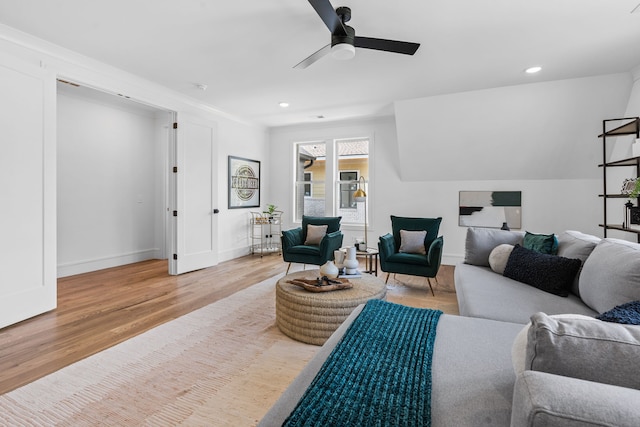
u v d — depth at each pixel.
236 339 2.41
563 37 2.68
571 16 2.37
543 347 0.75
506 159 4.54
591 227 4.37
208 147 4.66
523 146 4.32
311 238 4.39
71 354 2.17
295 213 6.32
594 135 3.94
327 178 5.88
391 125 5.38
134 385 1.83
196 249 4.53
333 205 5.85
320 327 2.30
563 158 4.27
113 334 2.48
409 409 0.92
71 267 4.33
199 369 2.00
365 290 2.50
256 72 3.47
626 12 2.32
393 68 3.33
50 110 2.87
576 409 0.56
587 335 0.74
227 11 2.35
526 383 0.65
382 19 2.43
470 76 3.53
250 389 1.80
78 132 4.42
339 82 3.75
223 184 5.28
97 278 4.15
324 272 2.70
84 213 4.50
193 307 3.08
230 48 2.94
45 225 2.85
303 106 4.78
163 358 2.13
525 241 2.83
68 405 1.65
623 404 0.56
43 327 2.60
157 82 3.80
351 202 5.84
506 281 2.42
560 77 3.55
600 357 0.71
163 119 5.42
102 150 4.72
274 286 3.80
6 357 2.12
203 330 2.56
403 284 3.96
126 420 1.55
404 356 1.23
